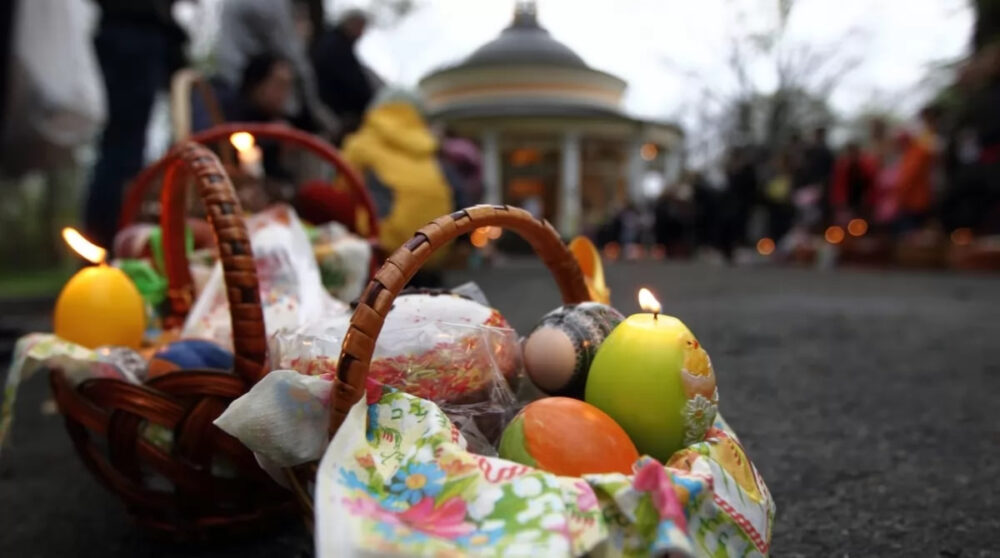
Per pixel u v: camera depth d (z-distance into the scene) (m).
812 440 1.83
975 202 7.74
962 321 3.90
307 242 1.54
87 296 1.38
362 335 0.86
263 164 3.41
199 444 1.14
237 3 3.75
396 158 4.47
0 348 2.96
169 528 1.23
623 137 22.31
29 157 4.06
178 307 1.53
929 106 8.66
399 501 0.80
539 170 24.45
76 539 1.35
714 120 23.48
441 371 1.02
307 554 1.01
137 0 3.68
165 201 1.47
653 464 0.77
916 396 2.28
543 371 1.12
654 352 0.97
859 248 8.84
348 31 4.99
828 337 3.39
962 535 1.30
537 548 0.71
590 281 1.41
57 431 2.10
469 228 0.98
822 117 20.95
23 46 3.60
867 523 1.35
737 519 0.86
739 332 3.54
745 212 11.67
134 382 1.17
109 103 3.69
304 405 0.90
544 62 17.88
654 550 0.73
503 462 0.80
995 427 1.94
